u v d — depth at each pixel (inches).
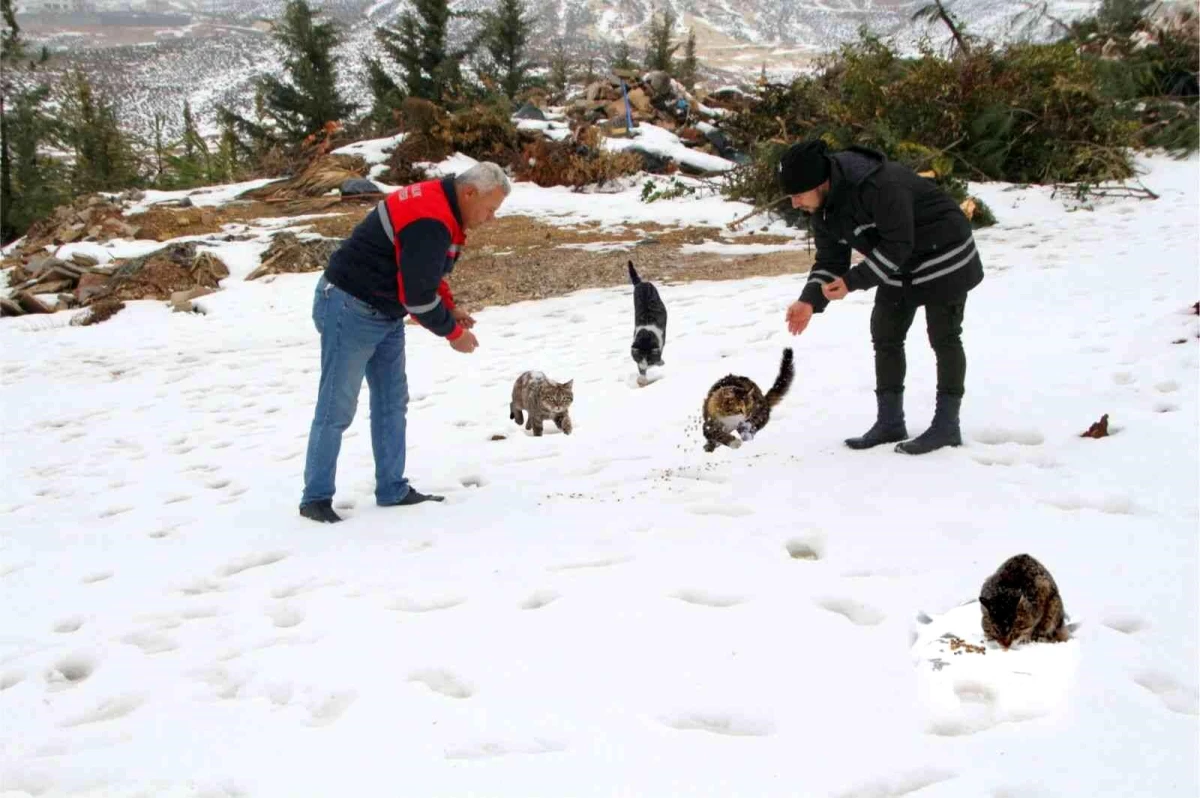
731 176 741.9
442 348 411.5
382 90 1392.7
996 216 593.9
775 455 222.4
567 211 716.7
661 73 1032.2
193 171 1277.1
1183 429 206.8
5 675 151.2
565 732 113.9
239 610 167.3
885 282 202.7
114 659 152.6
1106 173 639.8
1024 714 113.0
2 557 212.5
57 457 302.5
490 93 1117.1
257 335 467.5
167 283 562.6
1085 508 174.4
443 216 188.5
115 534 221.9
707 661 128.6
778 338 357.7
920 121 698.8
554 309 469.7
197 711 130.2
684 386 307.6
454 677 131.3
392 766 109.7
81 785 114.0
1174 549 153.4
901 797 98.5
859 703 116.3
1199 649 124.6
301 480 252.4
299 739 118.5
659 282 503.5
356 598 165.0
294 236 622.5
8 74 1092.5
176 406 358.0
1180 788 97.0
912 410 246.8
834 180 189.9
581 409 300.0
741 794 99.8
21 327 510.0
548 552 176.4
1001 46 748.6
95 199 773.3
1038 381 258.5
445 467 250.5
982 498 181.8
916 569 154.3
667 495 202.4
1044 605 125.3
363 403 328.5
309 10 1428.4
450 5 1540.4
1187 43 879.7
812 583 151.6
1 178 1058.7
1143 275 388.8
